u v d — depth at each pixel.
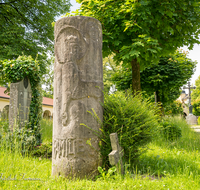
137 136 3.59
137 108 3.78
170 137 7.21
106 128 3.60
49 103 23.09
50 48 12.70
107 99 3.80
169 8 6.27
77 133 3.29
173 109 21.08
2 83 11.09
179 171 3.53
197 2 6.79
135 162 3.79
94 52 3.61
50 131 8.19
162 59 11.07
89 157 3.29
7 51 10.87
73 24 3.56
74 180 3.11
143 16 5.92
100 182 2.83
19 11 12.53
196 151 5.51
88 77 3.50
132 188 2.58
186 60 12.41
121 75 12.43
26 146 5.50
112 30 6.71
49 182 2.92
